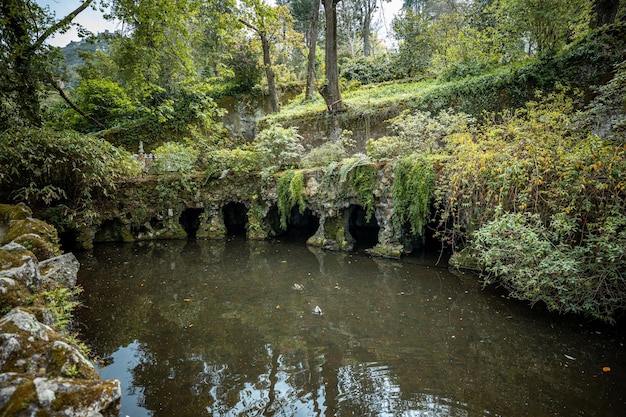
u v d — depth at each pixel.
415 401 3.54
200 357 4.45
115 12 9.99
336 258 8.75
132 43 10.91
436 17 26.38
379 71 19.45
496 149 6.50
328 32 14.38
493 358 4.29
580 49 9.30
